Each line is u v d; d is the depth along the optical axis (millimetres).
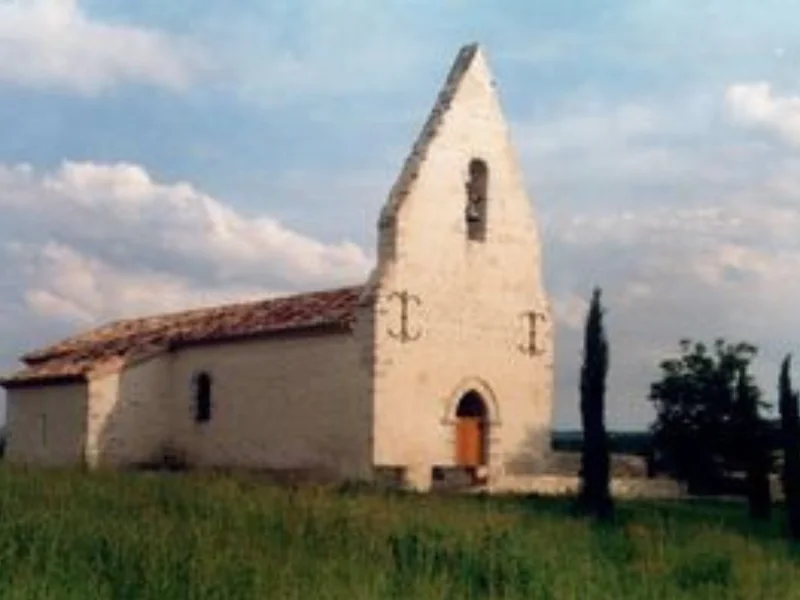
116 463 47875
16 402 53531
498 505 33750
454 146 44125
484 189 44844
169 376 49500
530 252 45688
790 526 34875
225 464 46281
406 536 22938
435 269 42969
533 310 45438
